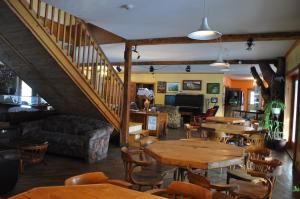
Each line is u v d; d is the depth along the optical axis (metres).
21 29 4.23
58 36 4.82
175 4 4.08
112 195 1.71
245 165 3.64
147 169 3.39
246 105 17.67
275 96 8.23
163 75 14.66
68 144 5.61
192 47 7.44
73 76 5.26
